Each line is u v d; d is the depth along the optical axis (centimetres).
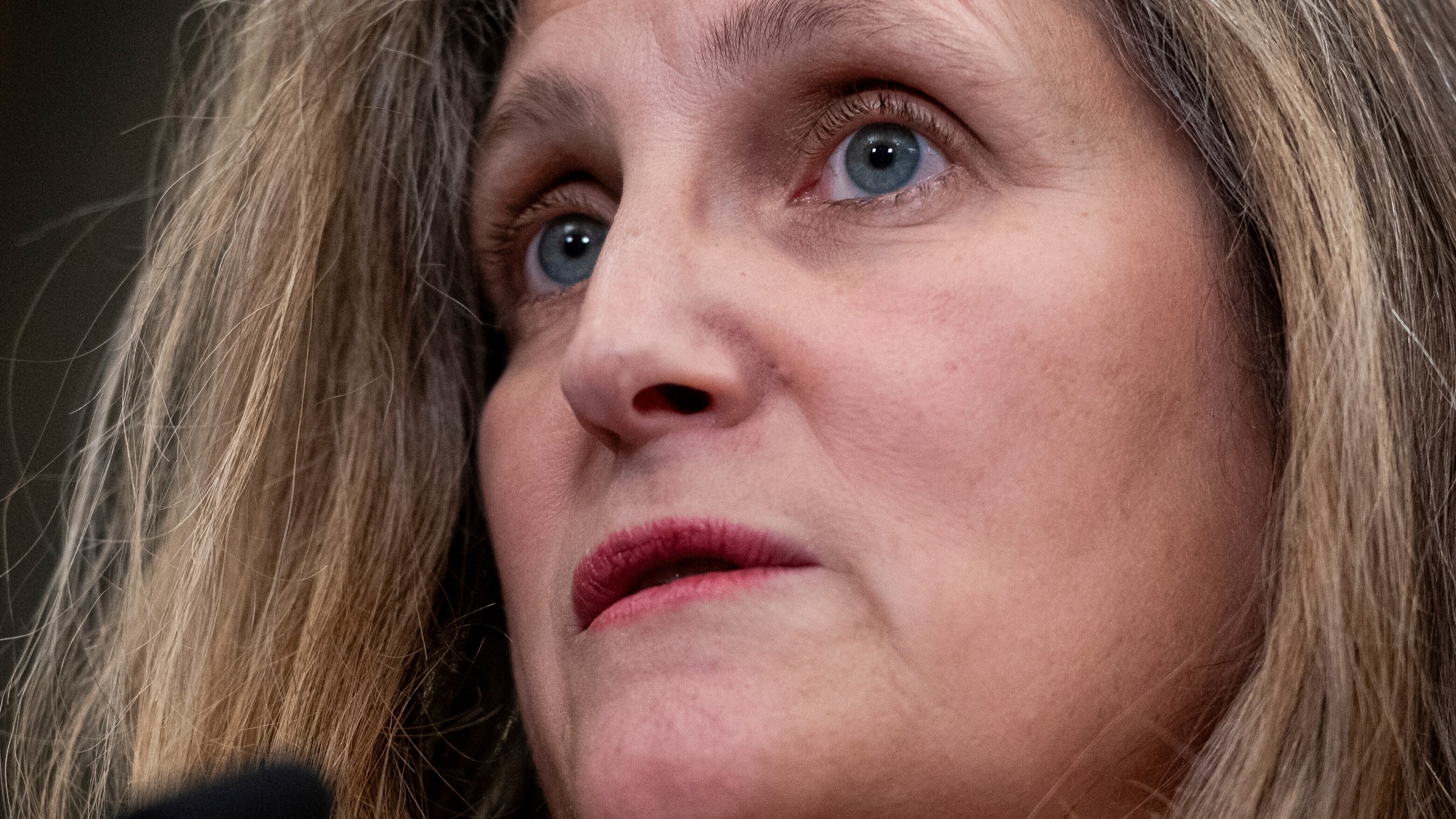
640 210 189
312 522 249
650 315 177
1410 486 185
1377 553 179
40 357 371
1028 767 169
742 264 183
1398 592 179
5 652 336
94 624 255
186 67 368
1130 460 175
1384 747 174
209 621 240
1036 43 185
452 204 255
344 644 243
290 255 251
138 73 393
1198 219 186
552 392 209
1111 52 188
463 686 257
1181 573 176
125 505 253
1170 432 178
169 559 246
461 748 256
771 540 172
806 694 165
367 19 256
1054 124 183
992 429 172
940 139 188
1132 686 173
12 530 353
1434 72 206
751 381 177
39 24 394
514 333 241
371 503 249
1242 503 182
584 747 175
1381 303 189
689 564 180
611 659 175
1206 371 182
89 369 365
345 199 255
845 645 167
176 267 255
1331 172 188
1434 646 187
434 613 253
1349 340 183
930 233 182
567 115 209
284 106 255
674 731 166
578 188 224
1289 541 178
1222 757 175
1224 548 180
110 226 382
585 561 185
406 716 249
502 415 216
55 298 377
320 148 253
